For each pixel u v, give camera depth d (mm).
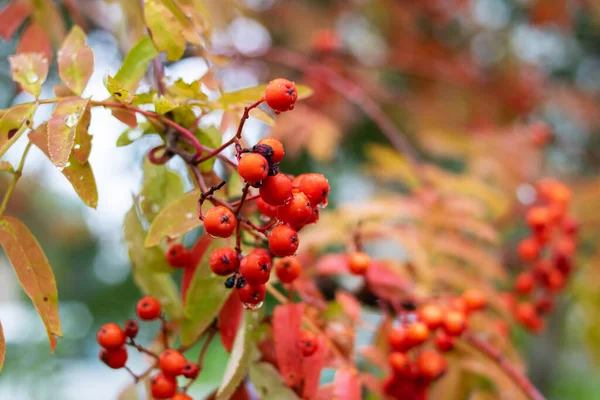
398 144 591
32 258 351
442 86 957
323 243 483
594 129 1017
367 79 881
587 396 1353
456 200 521
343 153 952
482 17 1053
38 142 354
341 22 898
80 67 376
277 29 863
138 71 384
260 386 380
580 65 1127
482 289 486
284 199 334
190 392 778
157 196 400
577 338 902
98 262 1103
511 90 957
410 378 420
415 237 486
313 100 760
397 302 441
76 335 1040
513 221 671
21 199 1031
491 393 456
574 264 558
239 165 328
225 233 337
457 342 453
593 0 1007
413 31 950
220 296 378
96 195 353
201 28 410
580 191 720
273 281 398
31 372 977
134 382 399
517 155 707
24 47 472
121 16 479
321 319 404
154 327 848
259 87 373
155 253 391
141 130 395
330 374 584
